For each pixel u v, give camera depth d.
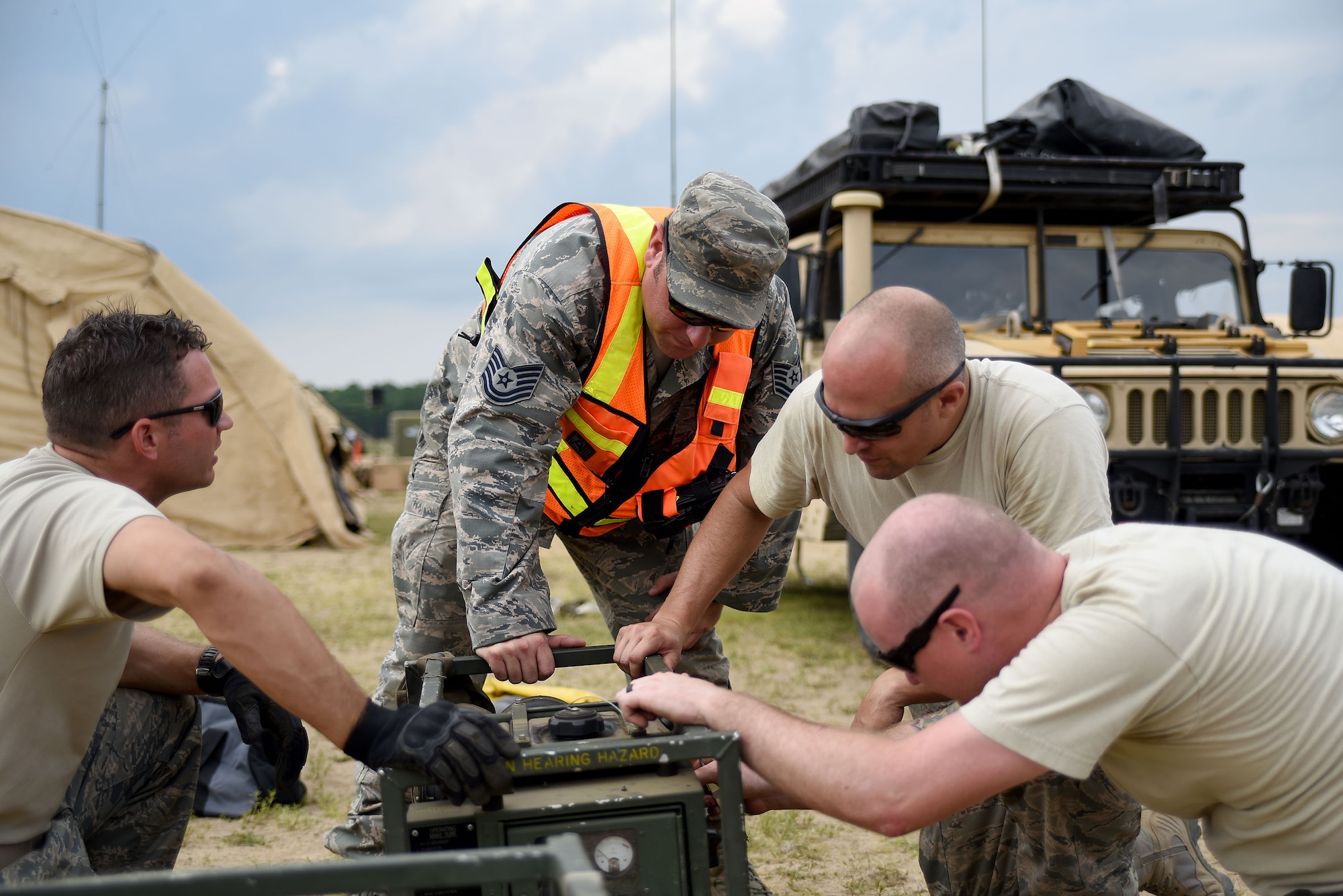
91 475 1.72
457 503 2.07
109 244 9.38
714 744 1.46
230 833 3.12
